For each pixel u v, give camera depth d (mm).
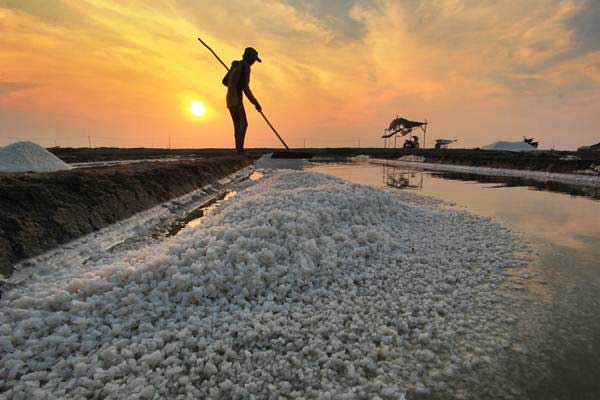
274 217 4289
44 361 2223
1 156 10367
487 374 2221
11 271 3514
